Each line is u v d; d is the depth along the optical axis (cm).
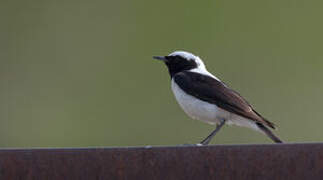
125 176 761
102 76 1881
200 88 1061
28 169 763
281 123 1747
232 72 1844
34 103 1875
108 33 1956
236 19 1930
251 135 1638
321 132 1736
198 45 1898
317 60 1892
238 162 760
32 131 1828
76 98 1844
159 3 1964
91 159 764
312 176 755
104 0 1994
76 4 2009
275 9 1956
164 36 1925
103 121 1775
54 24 1995
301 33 1930
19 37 1986
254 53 1880
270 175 757
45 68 1941
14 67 1950
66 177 764
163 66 1809
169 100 1741
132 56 1911
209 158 761
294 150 758
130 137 1734
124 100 1797
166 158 761
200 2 1948
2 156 764
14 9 2011
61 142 1786
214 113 1055
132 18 1961
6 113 1864
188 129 1672
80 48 1950
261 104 1777
